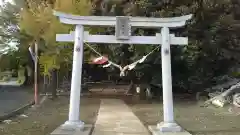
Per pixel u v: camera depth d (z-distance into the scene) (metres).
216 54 23.72
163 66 12.98
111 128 13.34
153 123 15.02
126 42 13.16
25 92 30.86
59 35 13.17
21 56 37.94
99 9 27.28
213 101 21.94
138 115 17.97
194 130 13.23
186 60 23.53
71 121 12.62
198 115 18.16
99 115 17.33
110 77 52.50
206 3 22.39
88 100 26.70
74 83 12.85
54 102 24.22
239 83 21.88
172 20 13.10
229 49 23.88
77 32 13.09
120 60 26.47
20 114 17.64
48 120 15.65
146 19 13.08
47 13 23.88
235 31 23.14
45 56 25.08
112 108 20.72
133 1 24.19
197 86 26.33
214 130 13.22
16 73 45.44
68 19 13.02
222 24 22.56
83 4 25.20
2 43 36.84
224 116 17.72
